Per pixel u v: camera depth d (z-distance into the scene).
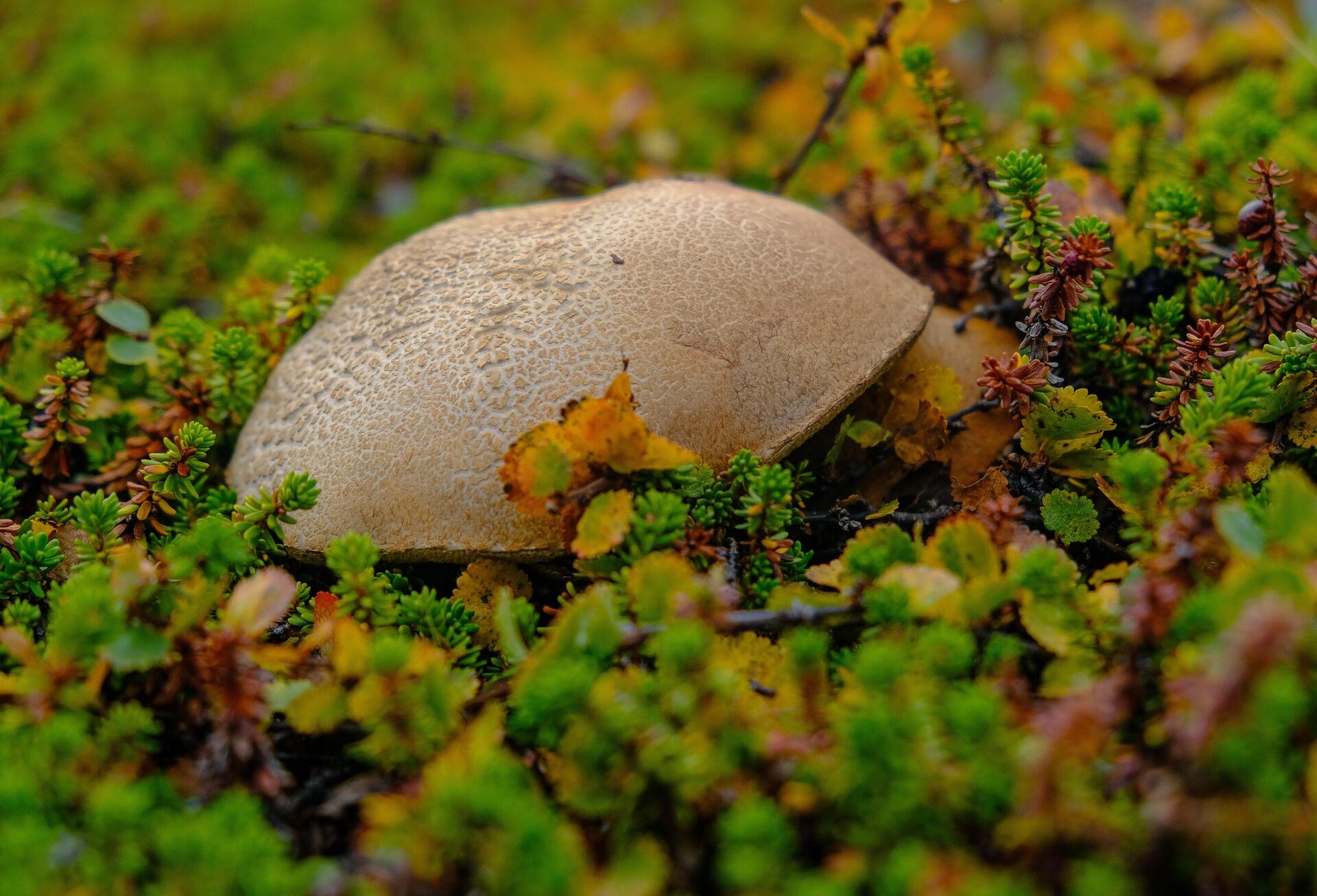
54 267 0.43
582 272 0.39
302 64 0.69
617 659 0.34
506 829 0.30
